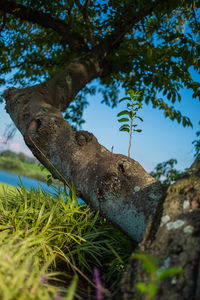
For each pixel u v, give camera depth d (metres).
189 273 0.78
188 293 0.74
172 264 0.83
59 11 3.76
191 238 0.88
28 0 3.45
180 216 0.99
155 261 0.58
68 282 1.27
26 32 4.36
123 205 1.36
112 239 1.74
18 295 0.79
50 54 4.98
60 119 1.93
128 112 1.60
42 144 1.82
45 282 1.13
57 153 1.76
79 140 1.75
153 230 1.02
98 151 1.69
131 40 3.37
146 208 1.28
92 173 1.53
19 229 1.55
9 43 4.30
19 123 2.27
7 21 4.07
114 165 1.47
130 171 1.44
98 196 1.46
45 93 2.64
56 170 1.78
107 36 3.49
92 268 1.61
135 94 1.62
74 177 1.64
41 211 1.65
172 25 3.79
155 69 3.41
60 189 2.00
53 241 1.58
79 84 3.04
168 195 1.11
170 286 0.78
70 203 1.79
